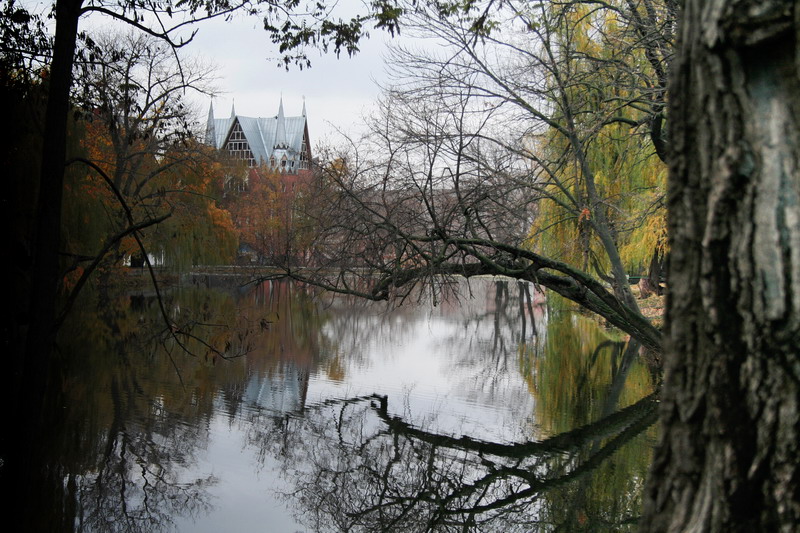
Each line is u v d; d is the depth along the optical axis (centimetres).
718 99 201
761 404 195
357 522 954
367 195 1281
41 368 673
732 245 199
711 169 203
